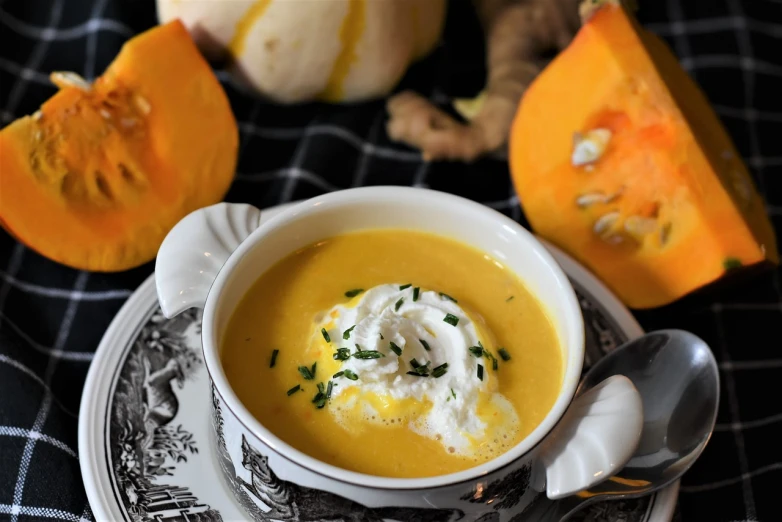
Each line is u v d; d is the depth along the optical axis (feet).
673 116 1.25
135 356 1.14
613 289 1.31
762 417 1.26
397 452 1.00
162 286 1.02
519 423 1.02
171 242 1.04
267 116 1.51
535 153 1.33
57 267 1.33
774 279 1.39
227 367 1.04
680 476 1.11
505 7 1.54
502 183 1.46
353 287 1.11
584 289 1.25
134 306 1.17
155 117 1.34
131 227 1.31
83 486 1.12
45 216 1.27
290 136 1.50
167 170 1.34
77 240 1.28
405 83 1.56
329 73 1.45
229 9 1.37
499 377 1.05
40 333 1.27
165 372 1.14
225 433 0.99
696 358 1.18
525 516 1.05
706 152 1.27
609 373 1.17
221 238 1.06
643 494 1.09
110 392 1.12
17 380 1.18
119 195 1.31
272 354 1.05
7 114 1.45
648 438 1.13
